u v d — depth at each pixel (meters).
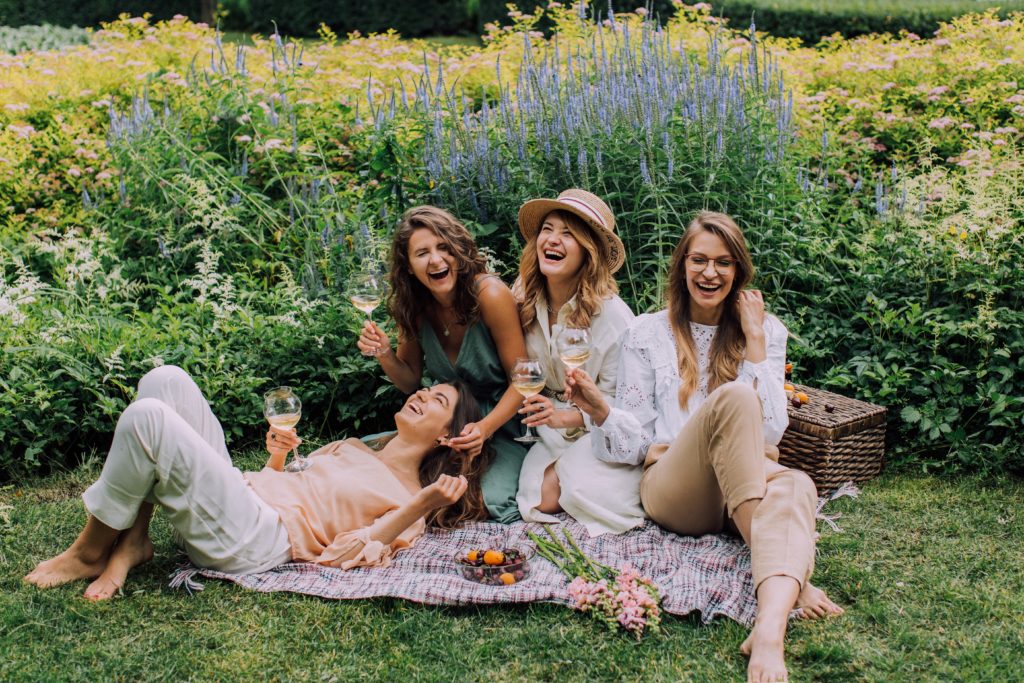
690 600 2.83
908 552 3.29
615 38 5.72
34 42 10.84
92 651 2.63
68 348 4.23
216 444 3.17
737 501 2.82
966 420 4.17
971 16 8.34
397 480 3.33
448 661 2.63
